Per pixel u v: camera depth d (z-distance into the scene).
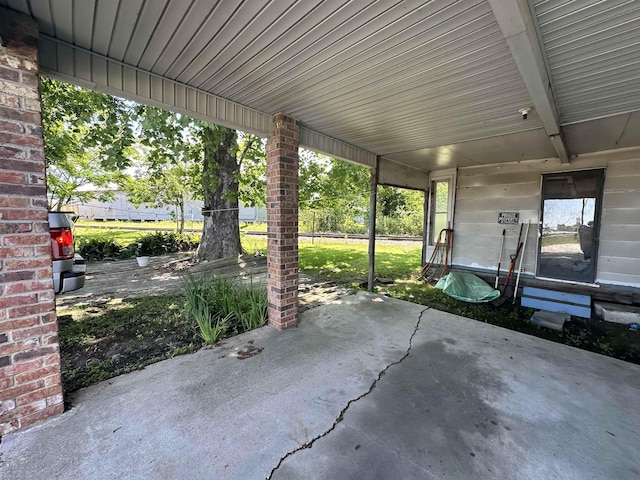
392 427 1.82
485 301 4.55
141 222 16.53
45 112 5.23
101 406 1.96
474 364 2.61
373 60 2.07
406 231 17.69
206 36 1.85
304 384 2.26
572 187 4.64
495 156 4.86
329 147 3.92
